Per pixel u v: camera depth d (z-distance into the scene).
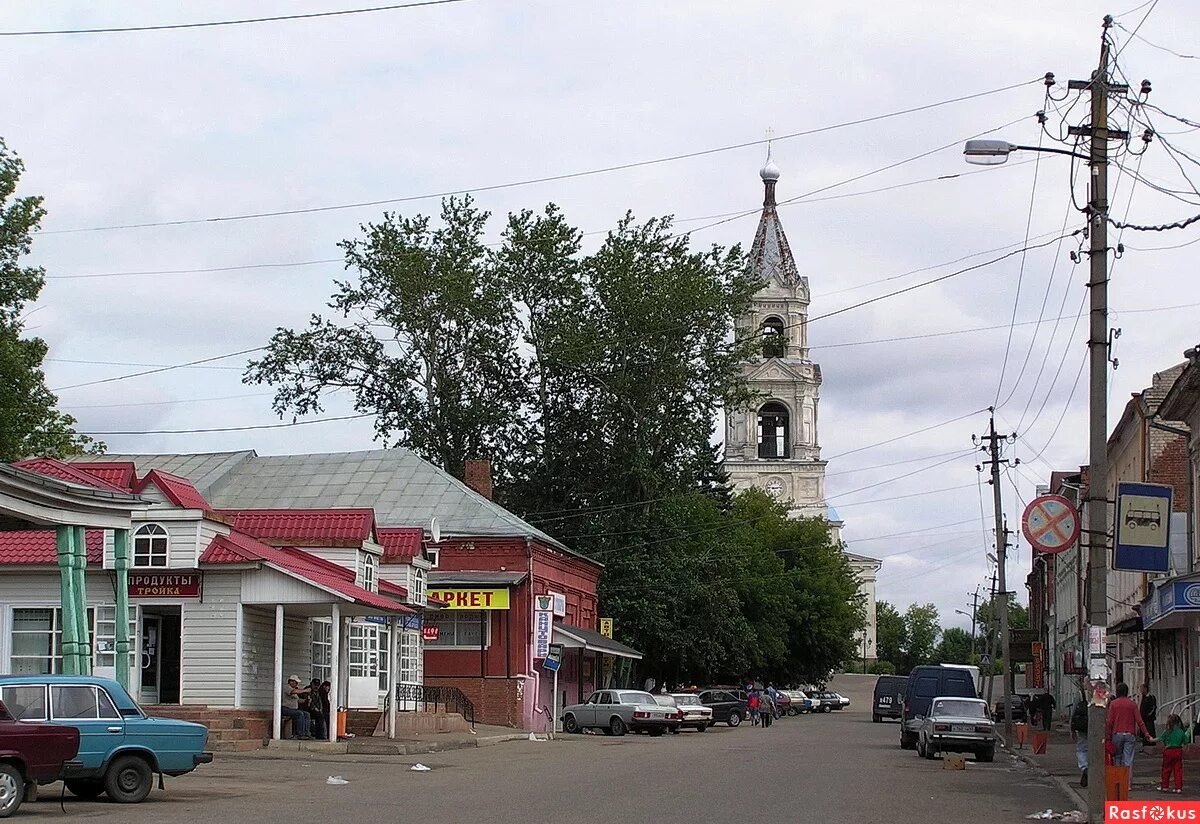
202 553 34.62
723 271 67.50
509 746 41.25
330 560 40.44
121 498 27.30
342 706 38.69
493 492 70.31
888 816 20.53
